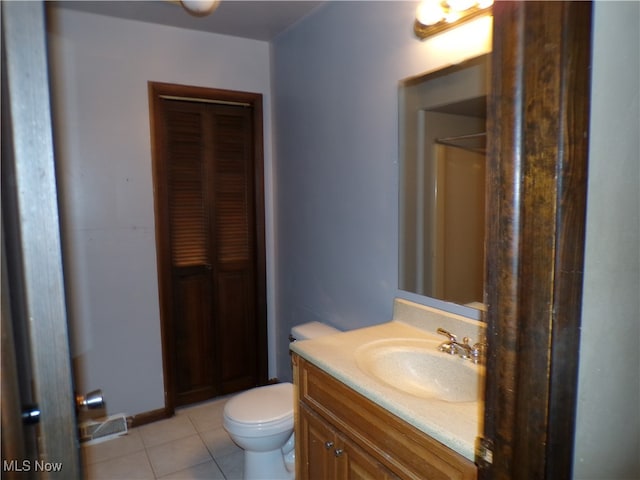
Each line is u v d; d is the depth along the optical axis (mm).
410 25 1724
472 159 1522
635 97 729
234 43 2713
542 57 633
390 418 1175
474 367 1365
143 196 2529
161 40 2502
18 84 447
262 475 1970
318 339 1660
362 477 1298
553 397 675
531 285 680
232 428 1884
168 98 2596
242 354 3006
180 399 2818
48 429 486
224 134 2797
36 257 467
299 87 2504
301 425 1625
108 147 2408
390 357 1538
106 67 2371
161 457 2297
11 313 454
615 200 722
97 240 2420
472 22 1481
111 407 2529
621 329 773
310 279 2535
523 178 675
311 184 2455
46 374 481
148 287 2590
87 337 2430
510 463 740
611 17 673
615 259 739
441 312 1647
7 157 447
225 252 2877
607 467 803
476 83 1498
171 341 2695
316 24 2303
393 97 1829
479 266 1505
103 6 2232
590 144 667
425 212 1727
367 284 2066
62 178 2273
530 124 657
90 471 2170
